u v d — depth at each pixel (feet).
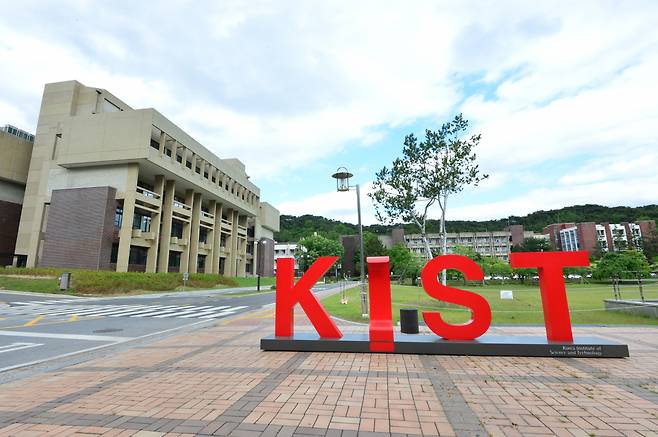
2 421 13.26
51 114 141.90
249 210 215.51
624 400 14.99
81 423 12.96
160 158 127.75
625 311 47.73
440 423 12.69
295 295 26.53
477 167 63.52
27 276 104.37
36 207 131.95
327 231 383.04
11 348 28.81
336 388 16.70
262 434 11.87
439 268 24.99
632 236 273.95
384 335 24.26
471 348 23.38
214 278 148.15
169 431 12.19
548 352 22.80
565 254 24.35
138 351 26.86
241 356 23.99
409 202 65.36
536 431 12.04
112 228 118.93
